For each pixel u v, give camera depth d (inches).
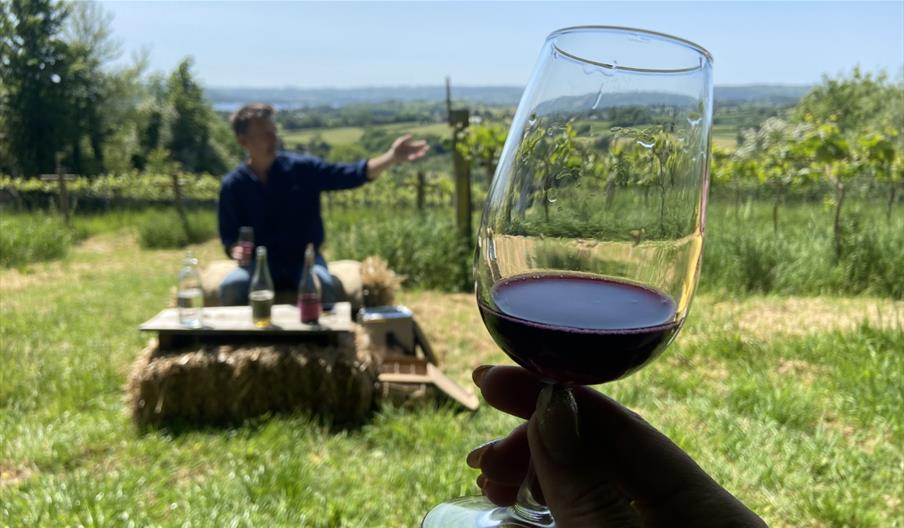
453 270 303.3
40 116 1311.5
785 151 395.9
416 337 194.5
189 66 1775.3
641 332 29.6
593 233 33.4
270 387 146.5
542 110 33.5
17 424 138.5
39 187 639.8
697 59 32.2
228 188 195.3
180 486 114.5
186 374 143.6
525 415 45.9
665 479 37.1
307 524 100.2
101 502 102.9
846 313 236.2
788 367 175.6
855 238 288.5
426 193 505.0
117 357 188.9
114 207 639.1
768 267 281.1
